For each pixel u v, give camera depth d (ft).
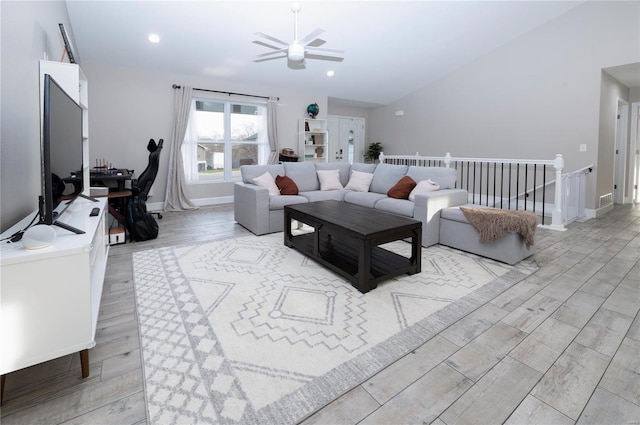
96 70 17.39
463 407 4.66
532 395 4.88
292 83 22.58
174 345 6.13
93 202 9.22
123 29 14.70
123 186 14.11
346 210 11.16
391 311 7.39
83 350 5.16
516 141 20.36
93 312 5.68
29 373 5.37
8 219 6.25
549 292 8.33
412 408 4.64
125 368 5.51
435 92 24.53
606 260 10.69
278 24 15.40
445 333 6.52
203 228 15.21
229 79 20.94
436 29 17.70
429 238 12.02
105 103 17.67
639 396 4.85
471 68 22.17
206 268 10.02
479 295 8.16
